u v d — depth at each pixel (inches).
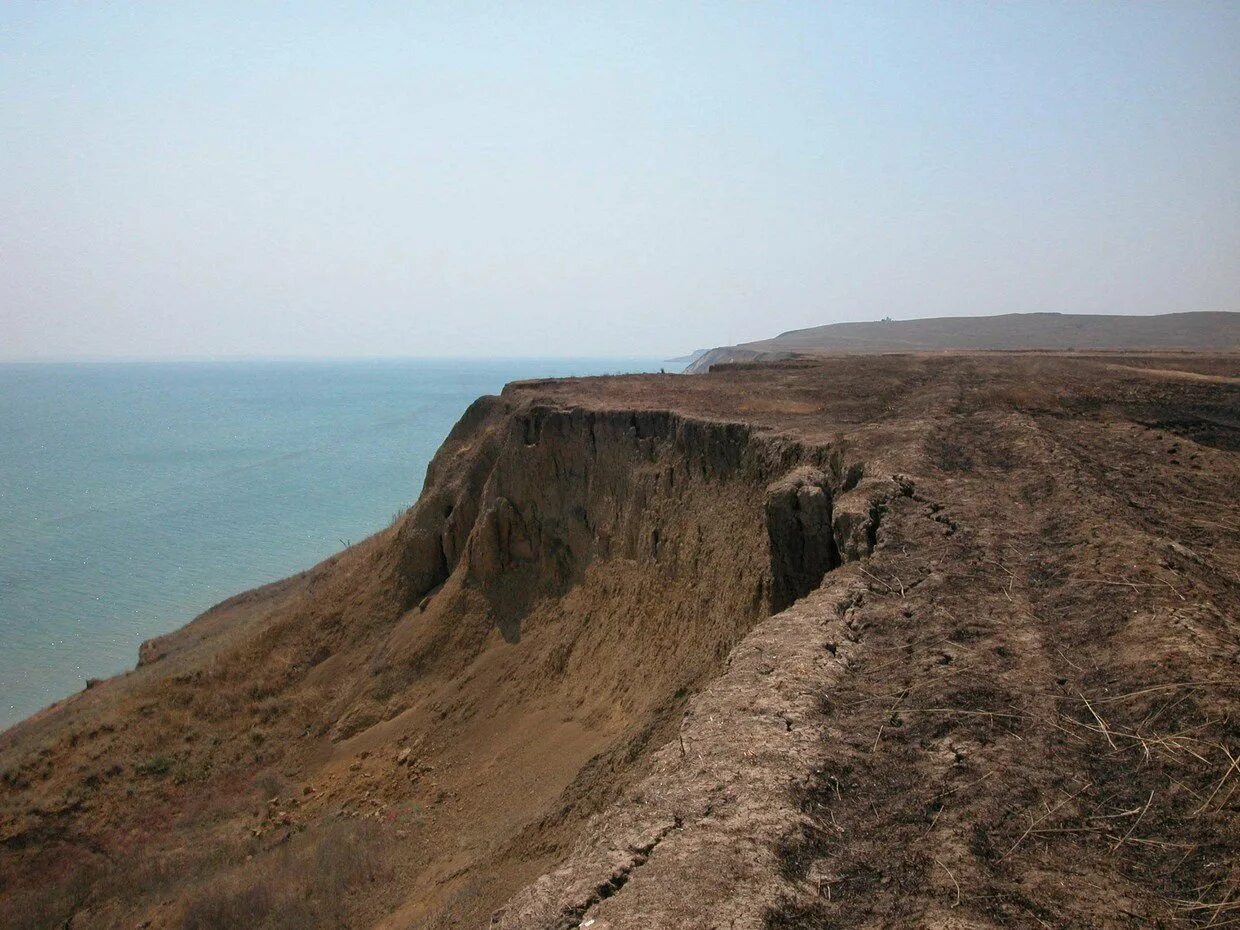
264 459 3949.3
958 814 219.1
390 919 559.5
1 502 2992.1
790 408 860.6
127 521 2655.0
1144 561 343.0
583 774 549.6
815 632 324.2
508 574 973.8
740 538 623.2
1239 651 265.6
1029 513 431.2
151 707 962.1
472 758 767.1
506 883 496.4
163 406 7642.7
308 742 902.4
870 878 201.2
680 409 861.2
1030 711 258.1
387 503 2854.3
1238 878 185.3
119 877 705.6
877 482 474.6
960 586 351.9
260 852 717.3
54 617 1782.7
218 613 1525.6
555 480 959.6
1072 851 202.5
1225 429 745.6
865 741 254.2
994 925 181.3
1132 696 253.9
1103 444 622.5
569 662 791.7
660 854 212.1
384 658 977.5
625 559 804.0
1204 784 214.5
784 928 184.5
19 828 773.3
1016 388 888.3
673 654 644.1
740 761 247.0
